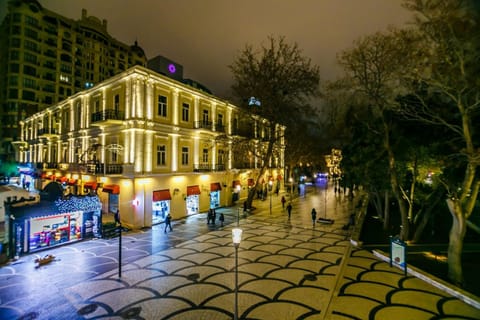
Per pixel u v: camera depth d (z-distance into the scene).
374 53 14.95
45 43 62.00
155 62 26.33
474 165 11.50
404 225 17.09
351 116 20.86
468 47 10.48
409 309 9.38
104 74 74.81
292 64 28.14
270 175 44.66
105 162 23.84
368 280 11.80
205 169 27.50
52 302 10.01
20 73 57.94
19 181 45.56
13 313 9.30
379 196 24.61
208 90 34.25
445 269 13.31
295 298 10.14
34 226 15.80
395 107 15.24
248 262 13.91
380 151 18.50
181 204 25.11
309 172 72.75
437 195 17.25
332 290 10.75
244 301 9.93
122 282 11.62
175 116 24.41
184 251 15.78
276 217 25.92
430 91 13.87
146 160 21.75
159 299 10.14
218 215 26.66
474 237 19.42
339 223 23.44
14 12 58.59
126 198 21.50
